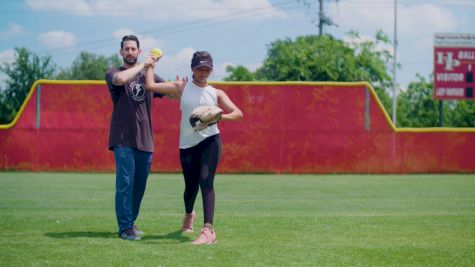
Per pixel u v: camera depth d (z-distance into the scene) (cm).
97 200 987
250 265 469
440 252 529
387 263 485
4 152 1769
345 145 1809
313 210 864
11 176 1582
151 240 576
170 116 1798
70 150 1778
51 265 457
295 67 3550
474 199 1057
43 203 931
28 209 842
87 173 1755
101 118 1783
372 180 1546
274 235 614
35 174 1673
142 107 602
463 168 1852
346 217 764
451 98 2402
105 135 1780
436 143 1842
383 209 884
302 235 614
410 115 4172
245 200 1021
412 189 1268
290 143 1800
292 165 1800
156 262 472
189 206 632
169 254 504
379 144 1819
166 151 1795
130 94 596
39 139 1775
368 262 488
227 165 1798
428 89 4216
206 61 582
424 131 1834
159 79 619
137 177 612
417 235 619
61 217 737
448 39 2400
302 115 1802
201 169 581
